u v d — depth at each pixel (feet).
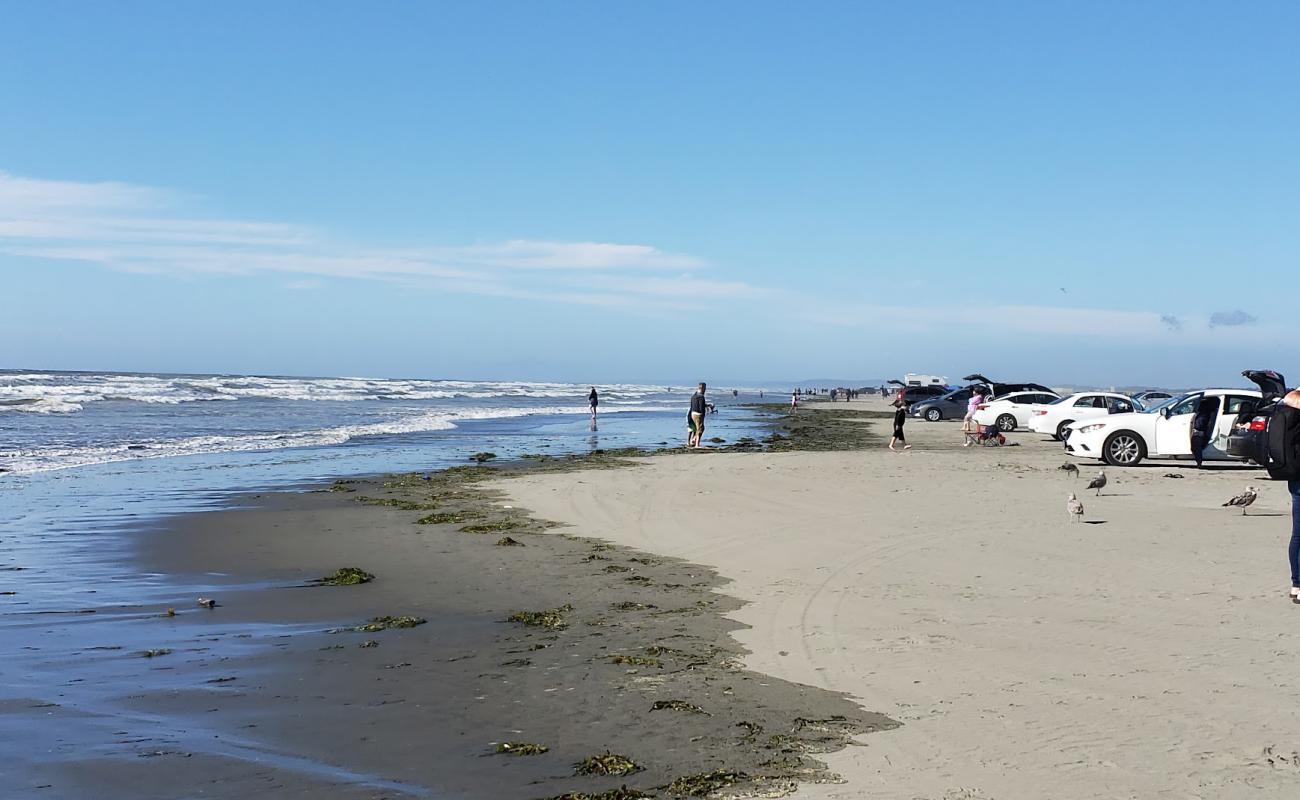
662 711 20.65
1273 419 28.84
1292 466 28.27
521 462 83.82
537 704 21.22
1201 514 47.52
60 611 30.35
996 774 16.88
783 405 289.53
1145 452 72.74
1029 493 56.49
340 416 169.99
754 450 98.48
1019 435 116.67
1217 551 37.32
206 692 22.15
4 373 451.53
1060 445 102.17
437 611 30.35
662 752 18.34
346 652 25.57
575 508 52.90
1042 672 22.56
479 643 26.43
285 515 51.24
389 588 33.73
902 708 20.49
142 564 38.24
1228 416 69.77
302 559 39.24
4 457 83.46
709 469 72.33
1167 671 22.34
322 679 23.12
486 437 121.90
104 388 237.86
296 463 82.74
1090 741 18.24
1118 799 15.75
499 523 47.93
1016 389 153.99
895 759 17.74
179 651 25.71
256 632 27.76
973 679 22.22
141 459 84.07
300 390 290.76
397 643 26.48
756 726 19.63
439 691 22.18
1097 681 21.79
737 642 26.16
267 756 18.22
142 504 55.52
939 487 59.72
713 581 34.27
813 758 17.90
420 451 97.19
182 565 38.04
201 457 87.51
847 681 22.44
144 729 19.66
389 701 21.48
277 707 21.09
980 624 26.99
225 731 19.57
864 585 32.42
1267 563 34.86
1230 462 73.31
